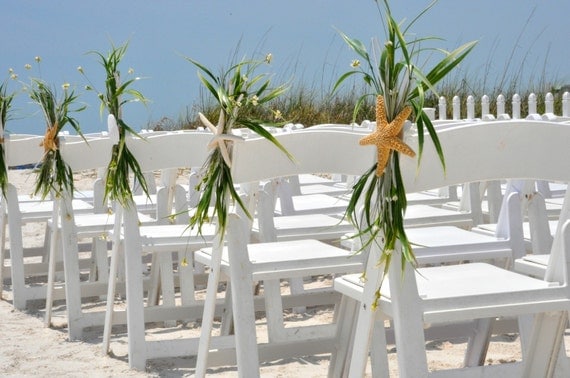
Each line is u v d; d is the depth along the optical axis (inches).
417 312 91.4
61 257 251.6
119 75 155.9
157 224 203.0
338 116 512.1
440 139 90.1
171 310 181.6
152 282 211.0
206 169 119.6
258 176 116.6
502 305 94.6
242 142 115.6
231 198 127.4
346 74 92.4
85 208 239.0
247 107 116.4
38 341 191.2
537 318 103.8
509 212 142.6
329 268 131.3
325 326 161.9
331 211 210.5
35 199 283.3
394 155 89.7
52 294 205.2
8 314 222.8
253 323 124.0
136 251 163.3
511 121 91.1
